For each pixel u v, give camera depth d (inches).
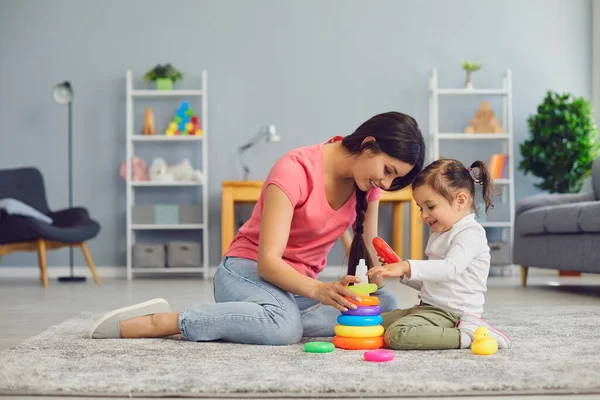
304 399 53.8
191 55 229.1
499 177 219.1
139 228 219.9
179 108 227.9
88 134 227.5
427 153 230.4
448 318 76.5
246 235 82.7
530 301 137.4
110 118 227.9
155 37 229.0
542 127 209.8
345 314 75.7
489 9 231.1
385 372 61.0
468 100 230.7
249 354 70.1
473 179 81.3
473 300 78.0
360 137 74.2
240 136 229.1
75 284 193.5
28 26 227.9
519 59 231.5
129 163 219.0
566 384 56.4
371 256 86.6
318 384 55.8
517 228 183.2
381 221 229.5
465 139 229.1
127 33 228.5
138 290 171.0
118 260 226.8
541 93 231.6
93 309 125.3
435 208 78.9
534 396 54.6
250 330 75.9
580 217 148.6
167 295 155.7
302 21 229.9
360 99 230.1
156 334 80.6
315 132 229.9
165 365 64.4
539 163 213.0
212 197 228.1
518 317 104.6
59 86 216.5
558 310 115.4
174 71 221.1
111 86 228.2
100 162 227.5
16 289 175.3
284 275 74.1
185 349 73.0
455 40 230.8
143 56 228.5
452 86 230.7
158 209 218.1
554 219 160.1
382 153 72.4
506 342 74.5
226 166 228.7
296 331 76.9
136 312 81.1
